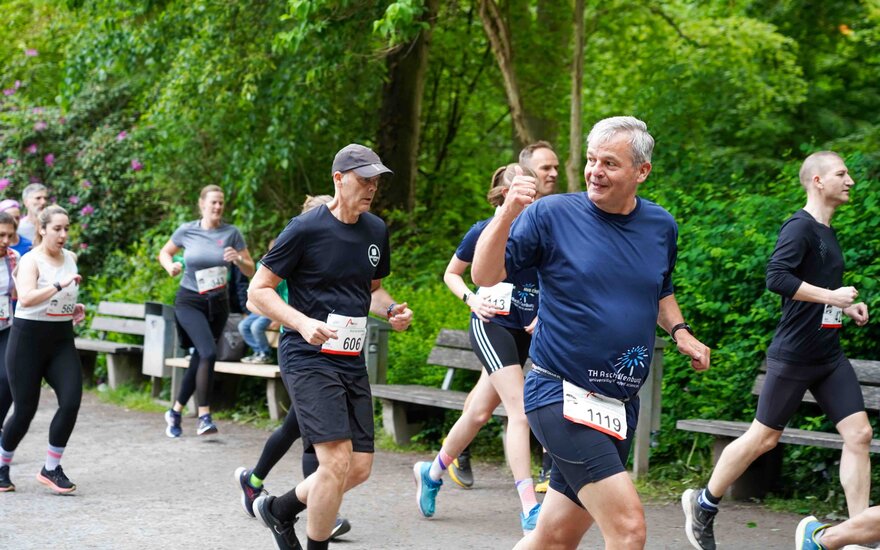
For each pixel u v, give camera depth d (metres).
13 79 18.41
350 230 4.73
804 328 5.13
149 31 13.01
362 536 5.64
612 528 3.43
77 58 13.83
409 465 7.71
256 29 12.42
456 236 15.98
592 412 3.50
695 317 7.91
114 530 5.73
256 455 8.13
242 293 9.88
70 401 6.59
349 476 4.73
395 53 13.65
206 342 8.79
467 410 5.93
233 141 13.23
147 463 7.77
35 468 7.55
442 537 5.62
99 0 12.84
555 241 3.59
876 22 14.20
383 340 8.88
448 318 10.18
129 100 16.02
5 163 16.20
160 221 15.33
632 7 14.67
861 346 7.00
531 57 14.59
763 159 12.79
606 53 16.17
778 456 6.73
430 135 16.77
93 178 15.55
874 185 7.56
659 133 12.76
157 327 10.69
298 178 14.29
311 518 4.54
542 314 3.63
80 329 13.63
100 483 7.05
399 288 11.75
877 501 6.45
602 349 3.51
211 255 9.00
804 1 14.37
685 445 7.45
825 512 6.27
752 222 7.82
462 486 6.92
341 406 4.57
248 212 13.10
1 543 5.44
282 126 12.60
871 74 14.70
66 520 5.97
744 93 13.71
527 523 5.35
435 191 16.53
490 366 5.62
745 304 7.64
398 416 8.43
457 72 16.23
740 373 7.39
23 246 8.23
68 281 6.54
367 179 4.66
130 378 11.77
